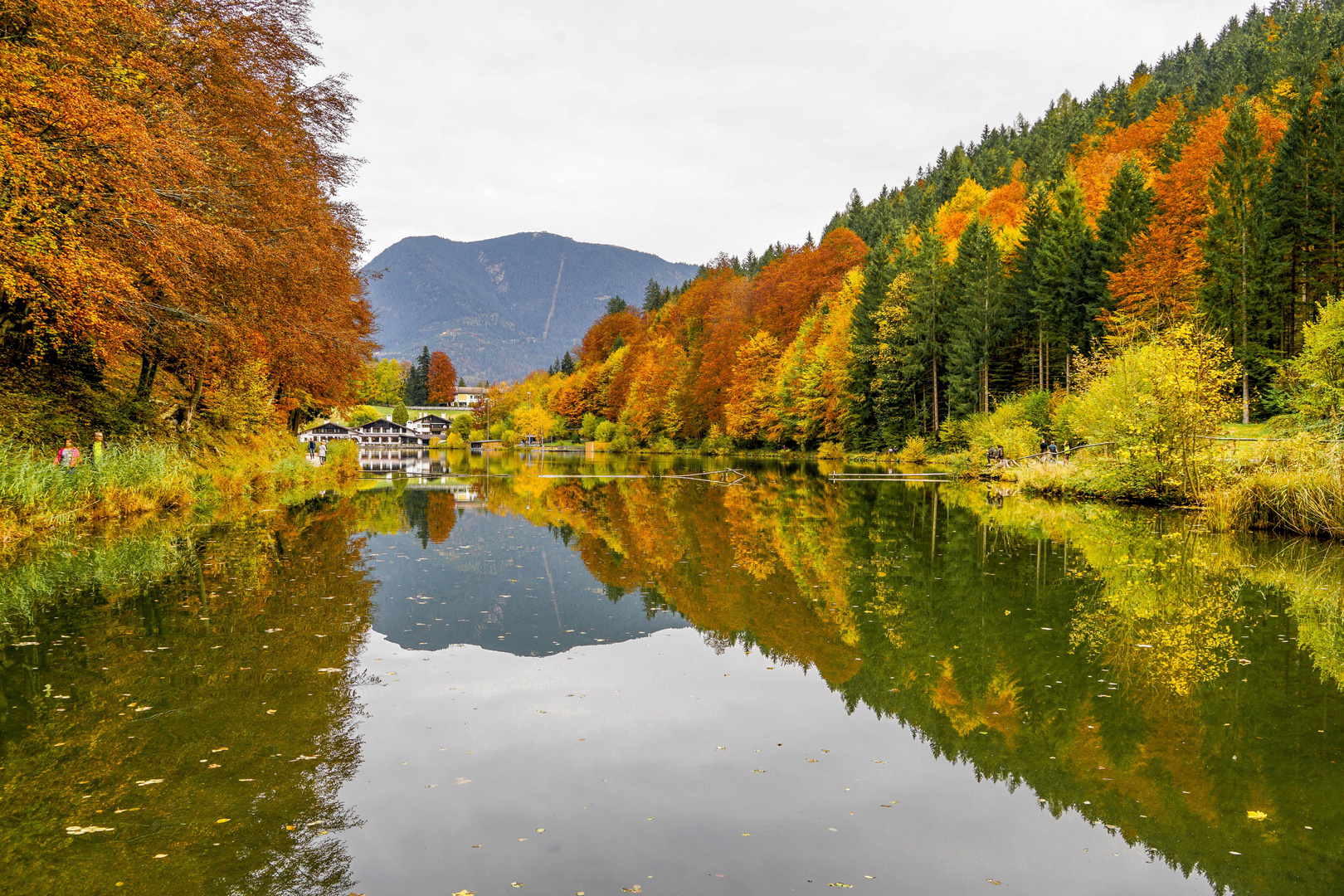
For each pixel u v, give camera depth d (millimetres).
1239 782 4957
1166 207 47594
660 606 9930
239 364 27531
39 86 13133
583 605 10031
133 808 4430
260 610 9195
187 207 17609
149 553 13086
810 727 5973
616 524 18781
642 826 4379
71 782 4730
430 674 7125
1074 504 22641
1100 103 108375
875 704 6445
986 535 16406
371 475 43625
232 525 17047
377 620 9016
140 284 18469
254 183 19953
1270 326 39344
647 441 90812
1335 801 4715
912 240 69875
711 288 96312
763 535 16672
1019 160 92250
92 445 19109
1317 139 38562
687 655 7875
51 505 15242
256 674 6832
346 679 6859
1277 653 7762
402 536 16469
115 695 6211
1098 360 32406
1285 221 38969
